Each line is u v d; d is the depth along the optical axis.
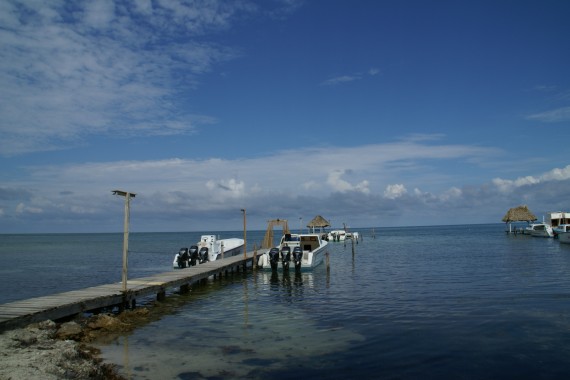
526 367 10.26
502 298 18.94
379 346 11.96
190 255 31.14
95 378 9.07
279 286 24.20
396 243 75.44
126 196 17.11
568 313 15.73
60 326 12.98
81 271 35.16
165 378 9.48
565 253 43.19
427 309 16.86
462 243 69.19
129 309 16.83
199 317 15.91
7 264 42.62
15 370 8.54
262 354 11.26
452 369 10.17
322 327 14.17
